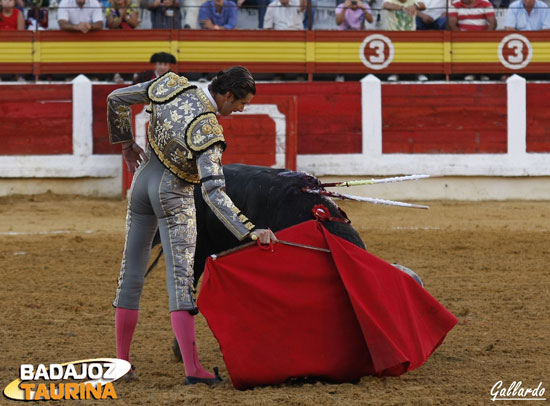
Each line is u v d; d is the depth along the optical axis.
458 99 28.05
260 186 8.42
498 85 28.09
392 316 7.78
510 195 28.30
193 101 7.55
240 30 28.20
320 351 7.77
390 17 28.83
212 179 7.38
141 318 11.45
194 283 8.95
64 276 14.70
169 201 7.68
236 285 7.77
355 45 28.58
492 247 17.89
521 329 10.48
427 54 28.78
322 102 27.73
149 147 7.83
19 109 27.39
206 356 9.44
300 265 7.89
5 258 16.56
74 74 28.64
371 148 27.88
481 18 29.11
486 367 8.57
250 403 7.11
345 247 7.92
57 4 30.11
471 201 27.98
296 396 7.30
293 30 28.41
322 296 7.84
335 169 27.77
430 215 24.14
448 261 16.16
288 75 29.19
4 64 28.14
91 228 21.22
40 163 27.39
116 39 28.09
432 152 28.02
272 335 7.73
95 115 27.52
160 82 7.73
